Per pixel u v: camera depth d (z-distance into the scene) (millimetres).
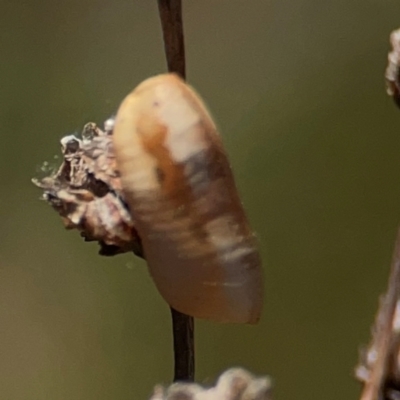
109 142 116
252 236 114
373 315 203
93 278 217
